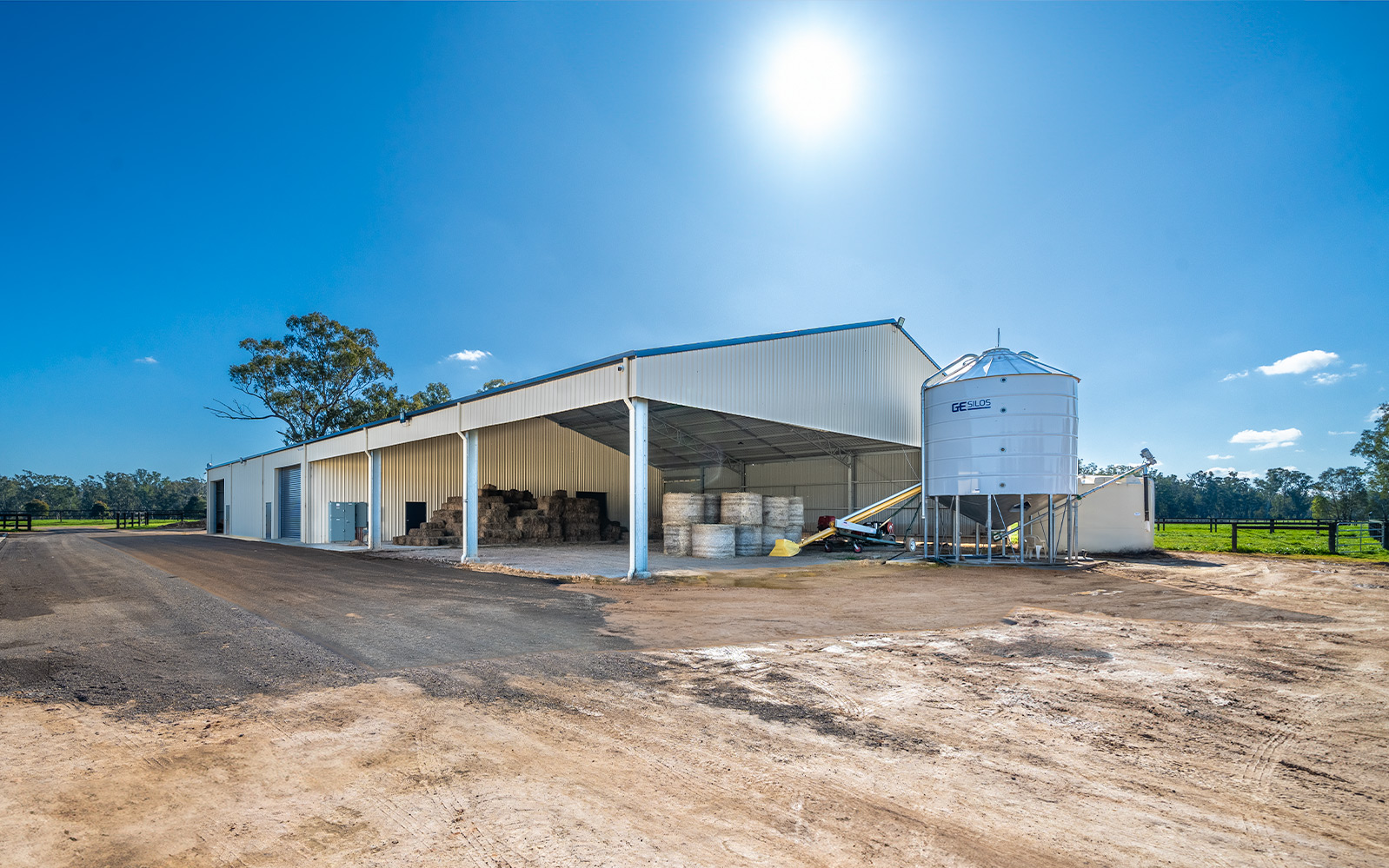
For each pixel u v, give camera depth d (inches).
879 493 1062.4
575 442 1327.5
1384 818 161.9
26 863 138.9
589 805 163.5
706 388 665.6
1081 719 229.9
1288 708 243.6
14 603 478.6
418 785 174.6
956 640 349.7
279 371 2171.5
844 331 834.2
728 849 143.6
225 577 633.6
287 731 215.0
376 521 1024.9
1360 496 2461.9
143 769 186.5
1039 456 735.7
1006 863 139.4
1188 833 153.3
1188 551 967.0
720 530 840.3
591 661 301.3
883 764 189.8
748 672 284.5
